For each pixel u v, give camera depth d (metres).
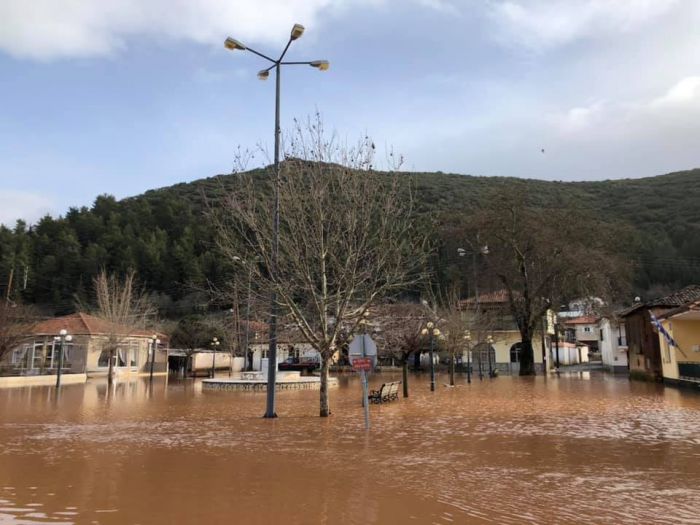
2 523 5.82
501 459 9.52
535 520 5.95
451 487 7.45
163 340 56.81
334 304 17.36
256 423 14.97
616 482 7.74
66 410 18.72
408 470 8.59
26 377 34.97
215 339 51.56
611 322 50.81
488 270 47.78
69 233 84.81
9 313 36.19
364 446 10.98
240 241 17.02
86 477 8.09
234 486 7.52
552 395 24.81
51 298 75.19
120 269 76.69
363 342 13.75
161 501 6.74
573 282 44.59
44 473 8.38
